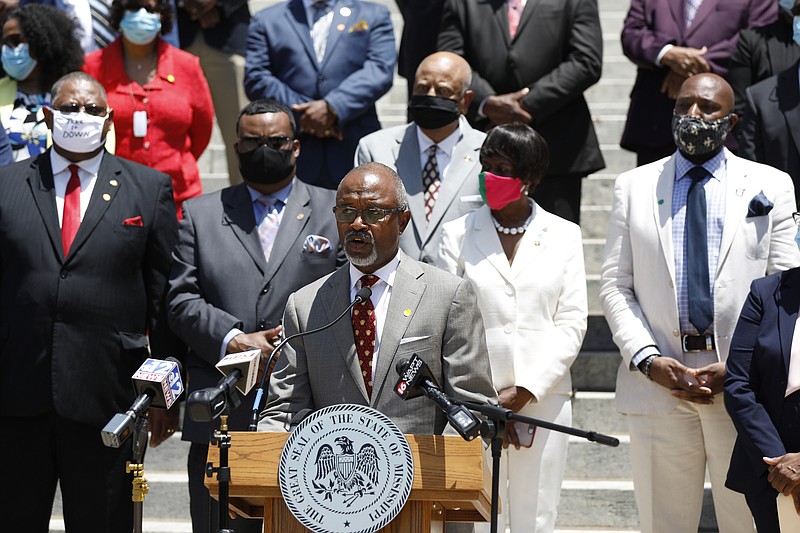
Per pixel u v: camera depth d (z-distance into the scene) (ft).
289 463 14.34
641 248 21.15
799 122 23.98
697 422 20.53
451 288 16.52
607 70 38.83
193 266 21.17
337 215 16.16
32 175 21.07
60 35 25.32
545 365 20.38
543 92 26.25
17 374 20.13
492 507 14.53
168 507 24.35
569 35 27.04
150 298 21.45
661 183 21.36
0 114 25.14
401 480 14.16
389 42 28.09
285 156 21.30
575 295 21.08
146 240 21.24
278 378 16.66
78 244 20.56
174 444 25.38
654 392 20.59
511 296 20.71
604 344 27.12
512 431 20.24
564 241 21.26
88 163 21.29
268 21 28.09
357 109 27.14
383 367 16.12
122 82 26.76
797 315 18.45
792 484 17.51
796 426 18.15
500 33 27.09
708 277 20.62
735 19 27.55
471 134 23.39
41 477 20.26
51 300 20.30
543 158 21.04
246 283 20.92
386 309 16.51
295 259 21.04
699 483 20.79
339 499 14.20
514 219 21.34
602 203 32.76
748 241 20.56
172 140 26.84
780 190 21.01
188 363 20.98
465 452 14.30
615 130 35.19
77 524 20.34
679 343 20.57
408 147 23.52
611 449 24.70
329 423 14.38
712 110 21.02
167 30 27.53
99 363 20.40
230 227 21.33
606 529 23.62
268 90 27.48
